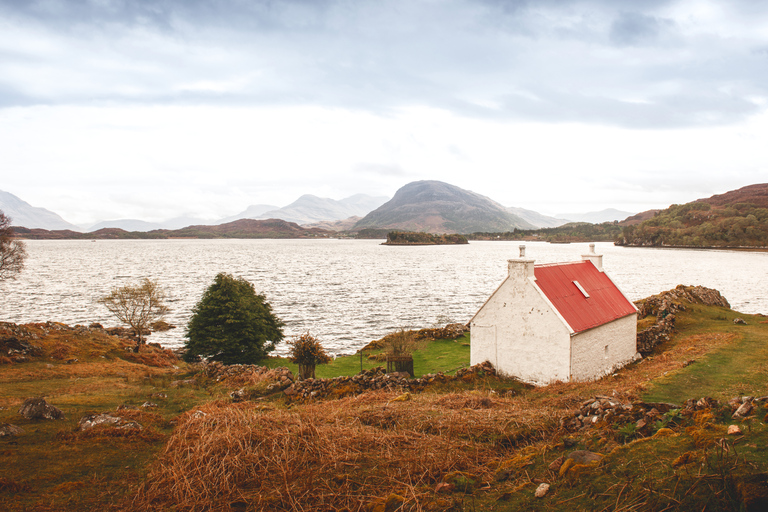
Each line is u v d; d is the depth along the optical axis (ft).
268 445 41.32
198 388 90.33
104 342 139.64
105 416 53.52
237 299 146.41
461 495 32.27
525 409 56.95
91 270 553.23
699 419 36.76
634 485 27.78
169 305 295.89
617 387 70.95
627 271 511.40
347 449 42.22
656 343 114.52
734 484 23.91
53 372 99.81
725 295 311.88
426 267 633.20
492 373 94.17
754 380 66.33
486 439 45.29
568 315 88.79
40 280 432.66
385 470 37.81
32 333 127.54
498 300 94.68
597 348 93.45
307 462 39.47
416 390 82.02
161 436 49.57
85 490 35.63
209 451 38.68
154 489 35.01
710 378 69.51
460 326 153.48
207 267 613.11
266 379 90.48
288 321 245.65
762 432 31.78
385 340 149.38
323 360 122.83
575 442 39.42
